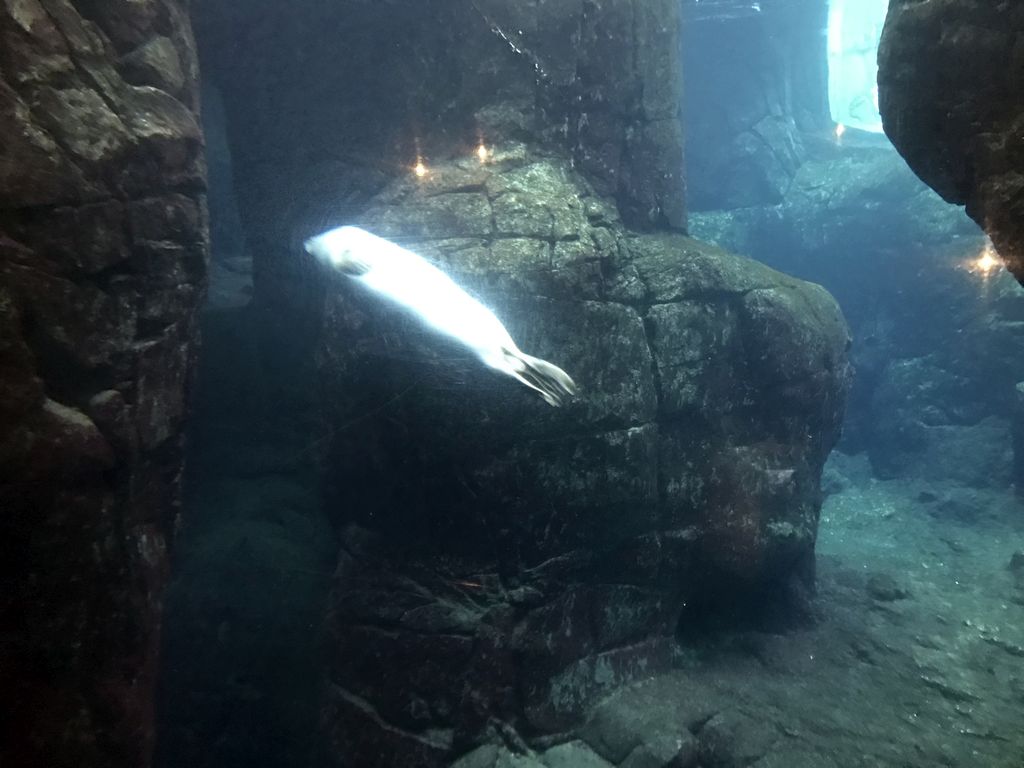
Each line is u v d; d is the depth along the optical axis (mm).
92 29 4578
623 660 8219
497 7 8234
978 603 10641
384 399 7258
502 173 8195
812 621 9742
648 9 9469
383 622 7480
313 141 8625
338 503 7941
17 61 4090
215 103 16484
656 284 8656
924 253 16922
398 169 8312
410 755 7176
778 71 19859
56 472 4309
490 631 7359
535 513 7512
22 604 4312
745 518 8891
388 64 8312
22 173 4051
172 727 8305
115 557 4840
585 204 8695
